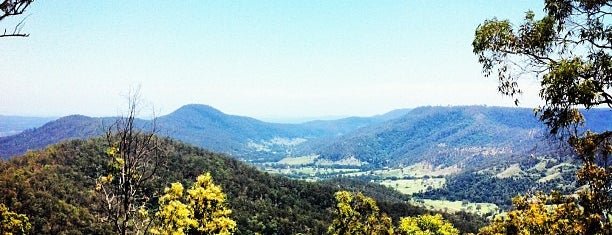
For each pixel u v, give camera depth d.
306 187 164.75
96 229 86.56
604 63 11.45
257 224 112.31
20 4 7.81
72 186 106.06
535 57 13.28
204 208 22.31
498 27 13.39
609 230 14.26
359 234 38.53
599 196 14.78
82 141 130.75
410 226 44.72
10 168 113.31
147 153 15.22
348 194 39.00
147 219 15.47
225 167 161.12
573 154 14.26
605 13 12.09
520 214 22.95
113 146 14.64
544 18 12.81
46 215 92.75
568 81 11.27
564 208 17.25
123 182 14.52
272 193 147.75
